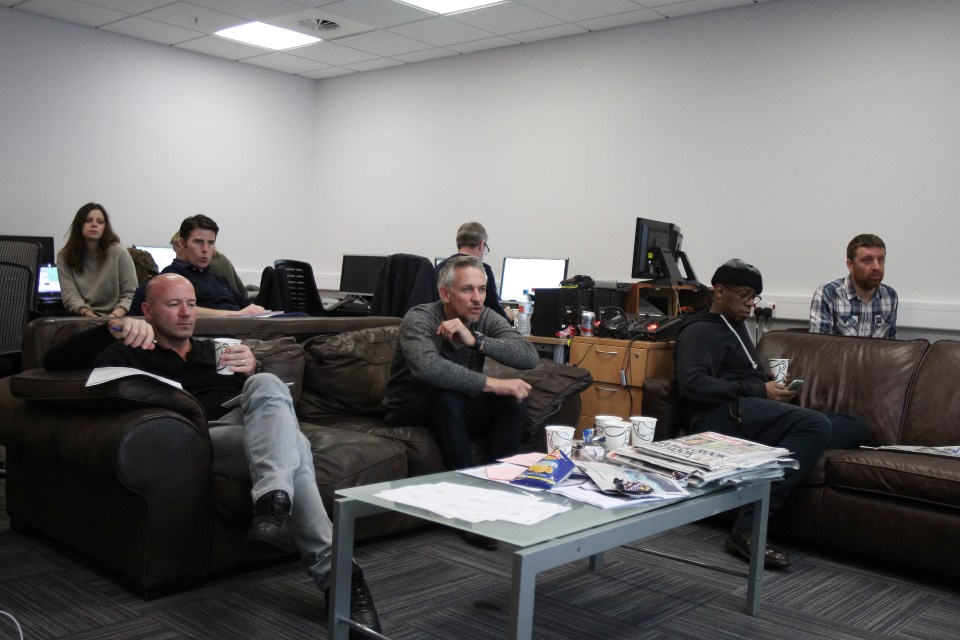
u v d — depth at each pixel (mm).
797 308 4613
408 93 6762
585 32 5578
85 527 2301
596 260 5559
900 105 4309
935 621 2266
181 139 6629
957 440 3006
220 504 2221
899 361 3260
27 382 2273
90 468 2088
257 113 7105
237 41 6309
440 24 5594
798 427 2781
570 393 3186
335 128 7367
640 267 4219
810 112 4617
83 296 4824
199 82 6707
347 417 3074
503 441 2803
